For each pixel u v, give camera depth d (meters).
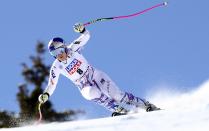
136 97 15.02
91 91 14.69
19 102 44.16
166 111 10.55
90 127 9.02
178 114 9.22
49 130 9.79
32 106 44.00
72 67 14.99
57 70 15.07
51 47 14.92
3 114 42.78
